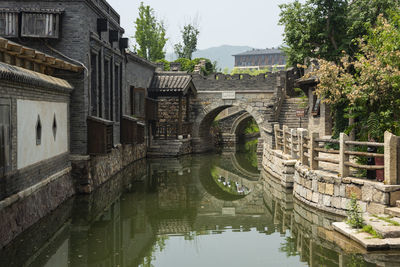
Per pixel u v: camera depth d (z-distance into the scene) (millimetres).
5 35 12508
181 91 24984
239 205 13250
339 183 9828
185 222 11102
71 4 12938
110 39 16578
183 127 26188
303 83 19344
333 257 7508
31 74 9664
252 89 27719
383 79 10211
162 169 20156
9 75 8164
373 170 9375
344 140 9719
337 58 16359
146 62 24016
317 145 11102
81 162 12961
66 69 12344
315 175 10773
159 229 10359
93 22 14266
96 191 13711
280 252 8398
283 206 12031
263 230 10250
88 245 8719
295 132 14344
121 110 18609
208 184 16766
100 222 10492
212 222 11164
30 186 9641
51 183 11062
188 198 14016
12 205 8484
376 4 15617
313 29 16859
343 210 9695
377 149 10273
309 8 16781
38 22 12594
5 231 8094
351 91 11250
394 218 8188
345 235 8172
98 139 13102
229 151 30656
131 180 16844
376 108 10797
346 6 16562
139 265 7715
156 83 25797
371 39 12031
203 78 28281
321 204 10492
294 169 13586
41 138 10430
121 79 18625
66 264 7547
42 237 8922
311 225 9734
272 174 17875
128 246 8914
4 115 8297
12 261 7473
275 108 22531
